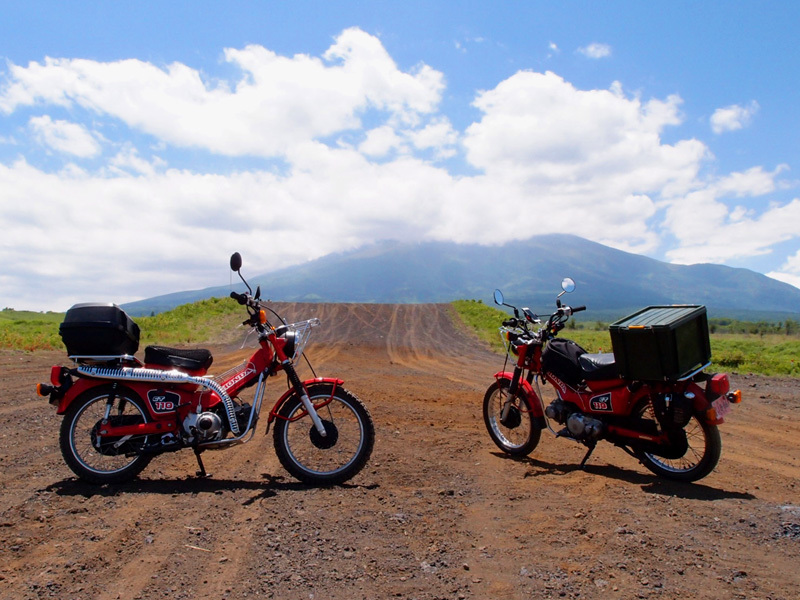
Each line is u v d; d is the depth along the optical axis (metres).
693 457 6.43
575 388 6.15
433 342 29.00
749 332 55.28
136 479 5.23
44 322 31.17
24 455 6.01
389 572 3.38
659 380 5.37
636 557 3.65
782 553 3.77
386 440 6.90
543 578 3.35
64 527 4.00
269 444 6.56
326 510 4.42
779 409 10.16
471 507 4.62
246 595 3.08
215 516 4.24
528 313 6.54
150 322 30.41
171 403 5.13
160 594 3.08
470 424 8.16
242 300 5.27
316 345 26.19
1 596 3.02
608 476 5.72
